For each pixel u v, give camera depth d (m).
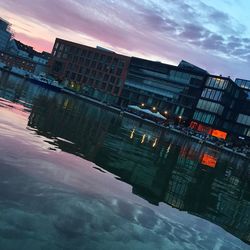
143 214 6.90
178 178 13.68
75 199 6.37
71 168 8.84
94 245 4.85
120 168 11.41
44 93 53.50
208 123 83.44
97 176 8.96
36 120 16.91
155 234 5.96
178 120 88.00
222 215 9.57
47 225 4.98
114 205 6.82
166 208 8.09
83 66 110.12
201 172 18.42
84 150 12.64
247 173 29.98
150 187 9.95
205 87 85.75
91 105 68.25
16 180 6.39
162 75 93.25
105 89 103.88
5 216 4.84
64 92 82.88
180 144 36.84
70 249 4.56
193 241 6.27
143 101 95.62
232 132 87.56
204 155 32.78
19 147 9.26
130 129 34.47
